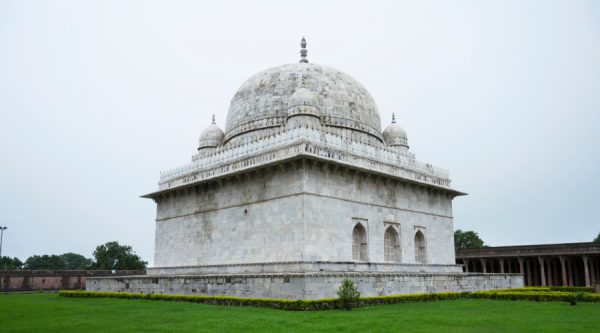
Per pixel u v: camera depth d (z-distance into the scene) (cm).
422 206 4406
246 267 3578
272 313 2366
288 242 3388
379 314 2316
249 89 4744
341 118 4425
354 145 3884
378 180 3966
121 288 4078
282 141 3681
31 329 1892
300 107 4078
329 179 3572
